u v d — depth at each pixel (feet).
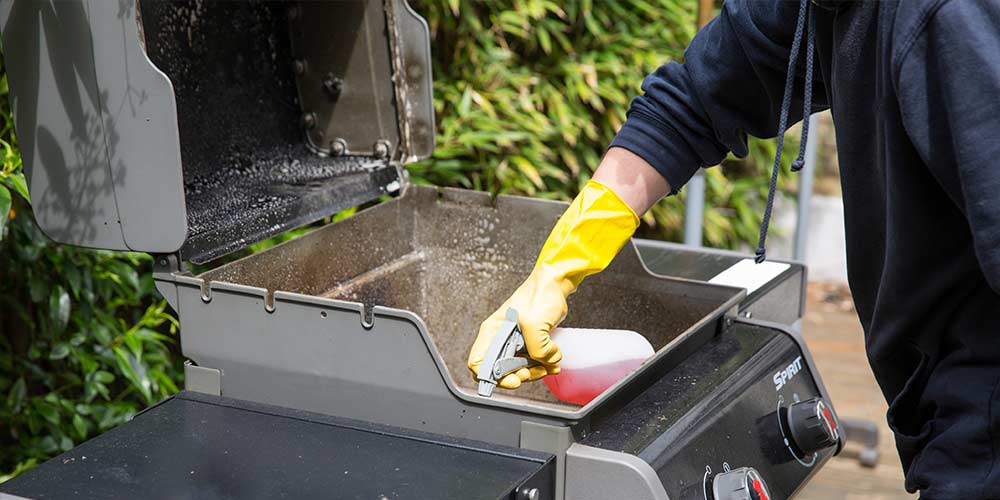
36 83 3.76
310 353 3.50
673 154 3.80
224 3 4.66
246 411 3.55
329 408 3.54
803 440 3.70
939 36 2.77
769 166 11.66
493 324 3.59
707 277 4.82
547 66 9.73
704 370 3.80
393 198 5.07
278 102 5.03
